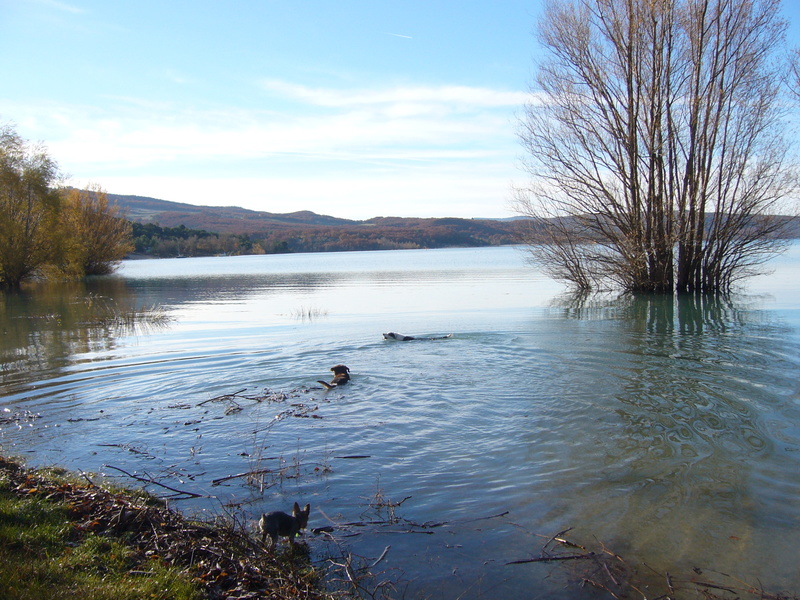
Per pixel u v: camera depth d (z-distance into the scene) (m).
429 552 5.02
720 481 6.23
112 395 10.13
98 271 53.59
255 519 5.59
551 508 5.74
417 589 4.50
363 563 4.87
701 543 5.06
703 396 9.26
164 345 15.24
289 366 12.20
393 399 9.54
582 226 26.30
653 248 25.30
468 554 4.98
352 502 5.93
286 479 6.48
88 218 52.06
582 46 23.55
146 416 8.88
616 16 23.16
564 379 10.60
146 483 6.40
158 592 4.20
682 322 17.70
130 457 7.20
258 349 14.26
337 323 19.02
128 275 53.72
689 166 24.14
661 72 23.12
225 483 6.41
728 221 24.81
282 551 5.10
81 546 4.81
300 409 9.08
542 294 27.67
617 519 5.50
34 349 14.93
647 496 5.95
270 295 30.45
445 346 14.05
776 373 10.62
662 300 23.95
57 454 7.31
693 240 25.20
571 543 5.12
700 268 25.88
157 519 5.31
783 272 37.22
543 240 28.03
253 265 73.94
